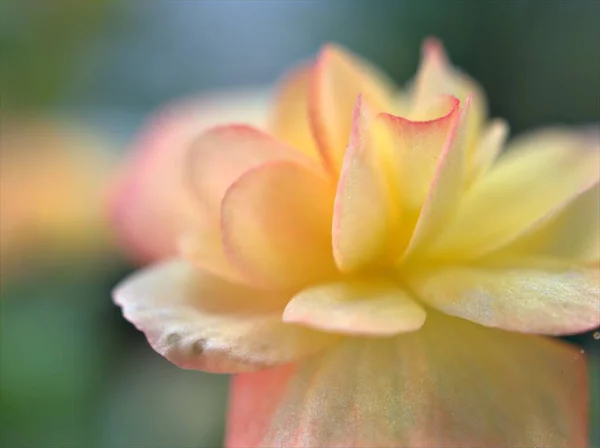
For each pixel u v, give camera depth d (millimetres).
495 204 156
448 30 261
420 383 146
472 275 149
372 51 276
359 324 139
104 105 283
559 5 242
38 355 217
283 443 145
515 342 149
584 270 149
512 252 154
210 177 156
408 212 151
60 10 249
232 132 154
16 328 219
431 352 147
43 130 243
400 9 271
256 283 151
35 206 224
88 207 228
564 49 241
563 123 244
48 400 213
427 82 162
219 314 153
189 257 154
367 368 147
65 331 224
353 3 283
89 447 210
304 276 152
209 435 209
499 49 252
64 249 229
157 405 215
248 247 150
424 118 152
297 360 150
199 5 312
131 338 231
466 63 258
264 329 148
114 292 158
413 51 268
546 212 154
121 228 199
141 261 195
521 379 147
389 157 150
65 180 229
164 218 188
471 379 146
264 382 151
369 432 143
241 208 148
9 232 222
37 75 255
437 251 152
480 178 159
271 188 149
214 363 144
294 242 151
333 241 146
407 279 151
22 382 213
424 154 148
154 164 192
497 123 167
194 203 186
